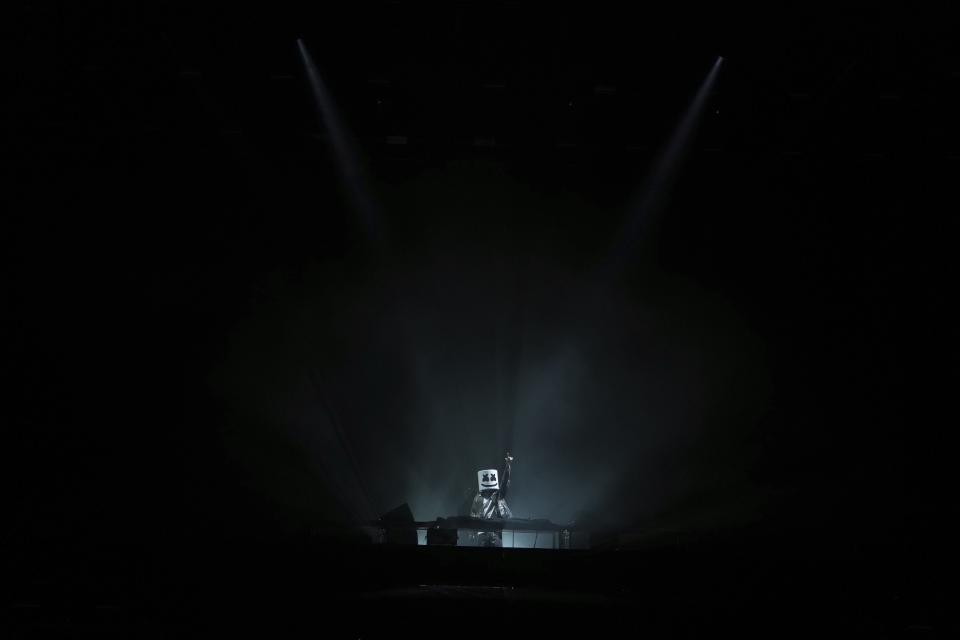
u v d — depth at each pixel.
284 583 6.77
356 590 6.77
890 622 6.24
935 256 11.30
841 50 9.58
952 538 9.61
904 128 10.59
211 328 11.75
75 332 11.08
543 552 7.21
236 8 9.35
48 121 10.44
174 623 5.69
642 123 11.02
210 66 10.13
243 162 11.45
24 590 6.45
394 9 9.41
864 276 11.66
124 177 11.12
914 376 11.38
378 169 11.84
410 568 7.12
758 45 9.69
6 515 9.77
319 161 11.64
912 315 11.42
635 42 9.75
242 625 5.64
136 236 11.36
